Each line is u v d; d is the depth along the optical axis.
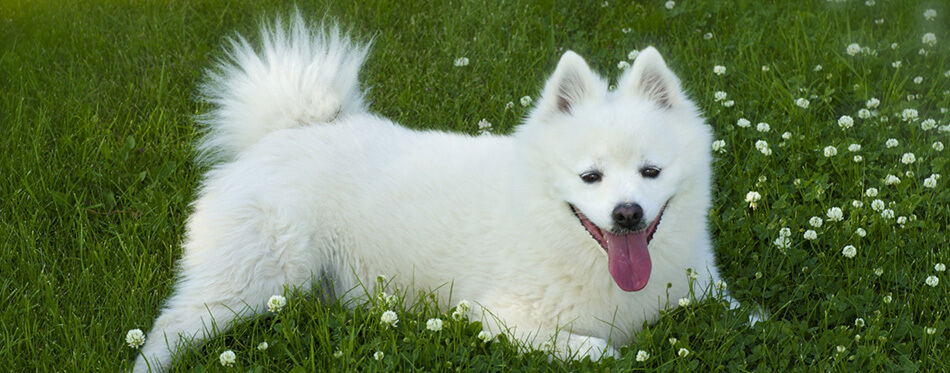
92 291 4.02
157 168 4.88
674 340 3.41
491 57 6.19
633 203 3.18
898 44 5.87
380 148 3.99
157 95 5.60
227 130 4.36
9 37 6.36
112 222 4.58
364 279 3.90
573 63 3.50
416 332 3.59
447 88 5.83
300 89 4.16
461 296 3.78
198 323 3.65
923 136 5.04
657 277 3.60
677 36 6.27
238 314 3.67
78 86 5.68
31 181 4.72
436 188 3.81
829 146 4.70
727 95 5.53
